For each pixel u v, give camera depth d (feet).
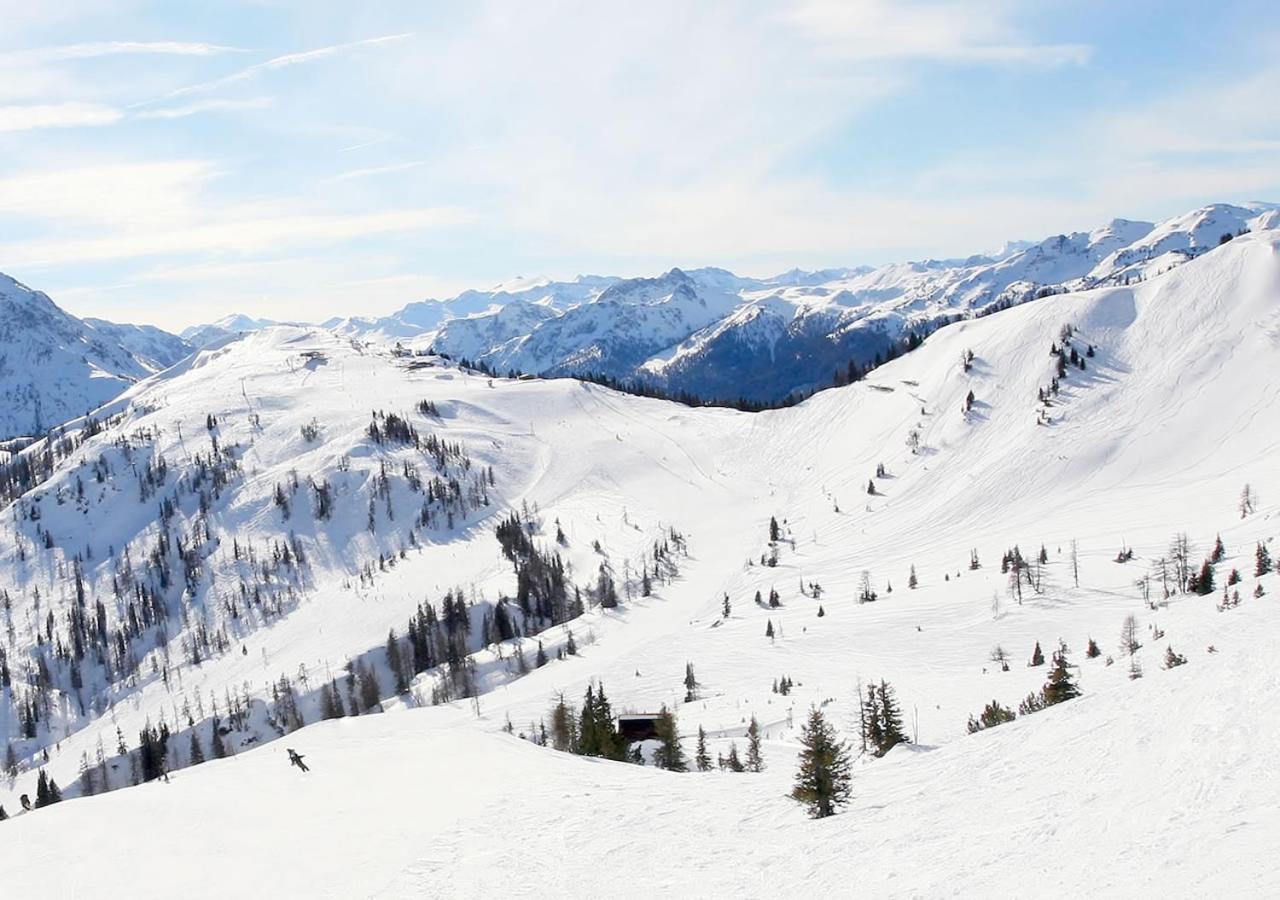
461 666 654.94
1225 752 74.08
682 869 107.14
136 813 150.82
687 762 292.61
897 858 85.87
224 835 138.62
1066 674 224.94
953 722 290.15
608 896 103.50
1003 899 65.51
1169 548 481.05
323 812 150.61
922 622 481.87
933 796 105.60
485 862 121.80
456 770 178.29
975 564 586.86
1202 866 55.67
